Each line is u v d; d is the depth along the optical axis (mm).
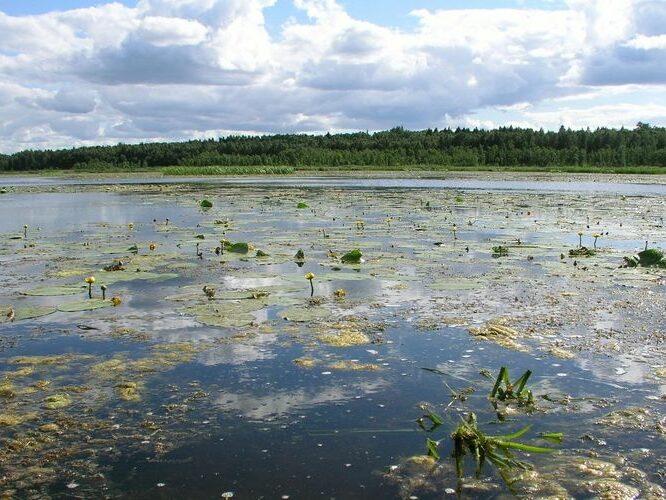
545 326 7145
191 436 4594
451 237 14312
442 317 7562
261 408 5047
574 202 24672
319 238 14172
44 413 4969
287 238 14125
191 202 26062
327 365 5973
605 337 6723
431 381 5582
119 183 49125
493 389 5273
